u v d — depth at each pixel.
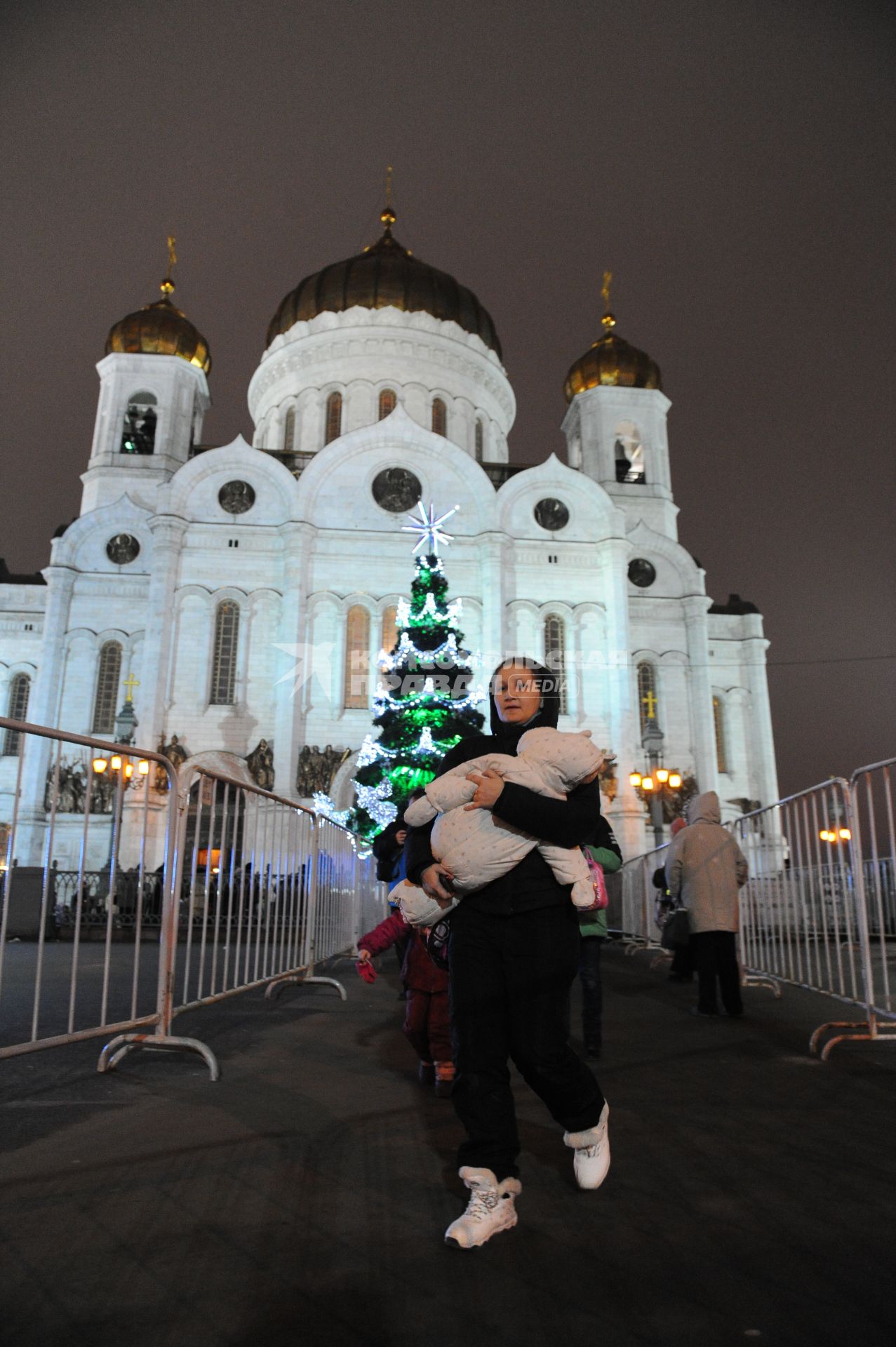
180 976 12.09
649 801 39.50
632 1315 2.89
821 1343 2.73
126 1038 6.52
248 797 8.87
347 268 54.16
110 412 47.09
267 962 9.48
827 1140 4.82
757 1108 5.54
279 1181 4.09
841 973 8.30
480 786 3.80
